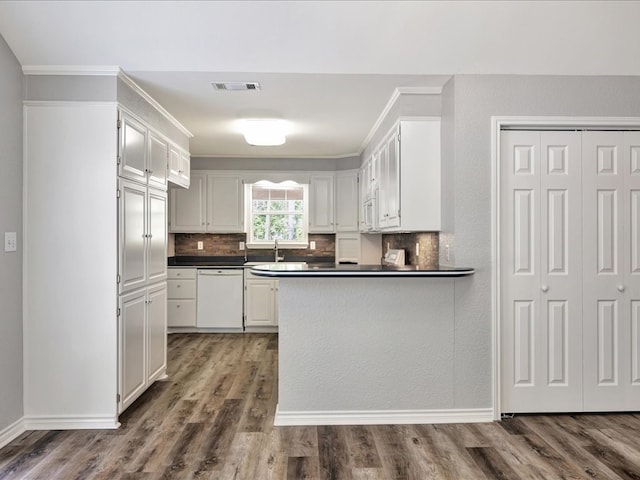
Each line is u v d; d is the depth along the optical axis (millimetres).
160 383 3770
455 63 2871
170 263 6117
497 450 2566
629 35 2725
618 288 3035
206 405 3264
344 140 4957
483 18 2594
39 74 2805
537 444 2637
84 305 2840
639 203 3047
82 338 2840
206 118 4020
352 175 5863
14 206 2727
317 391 2959
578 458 2469
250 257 6289
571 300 3035
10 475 2287
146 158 3391
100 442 2654
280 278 2947
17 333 2756
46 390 2834
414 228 3254
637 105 3008
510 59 2852
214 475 2295
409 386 2980
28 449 2562
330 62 2842
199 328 5828
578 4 2541
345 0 2475
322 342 2957
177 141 4203
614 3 2543
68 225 2828
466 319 2984
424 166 3252
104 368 2850
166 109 3719
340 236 5961
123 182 2961
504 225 3014
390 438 2732
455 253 2975
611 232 3041
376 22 2598
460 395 2988
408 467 2379
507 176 3016
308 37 2674
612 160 3043
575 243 3035
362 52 2783
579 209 3035
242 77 2979
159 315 3730
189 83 3086
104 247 2848
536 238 3023
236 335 5676
